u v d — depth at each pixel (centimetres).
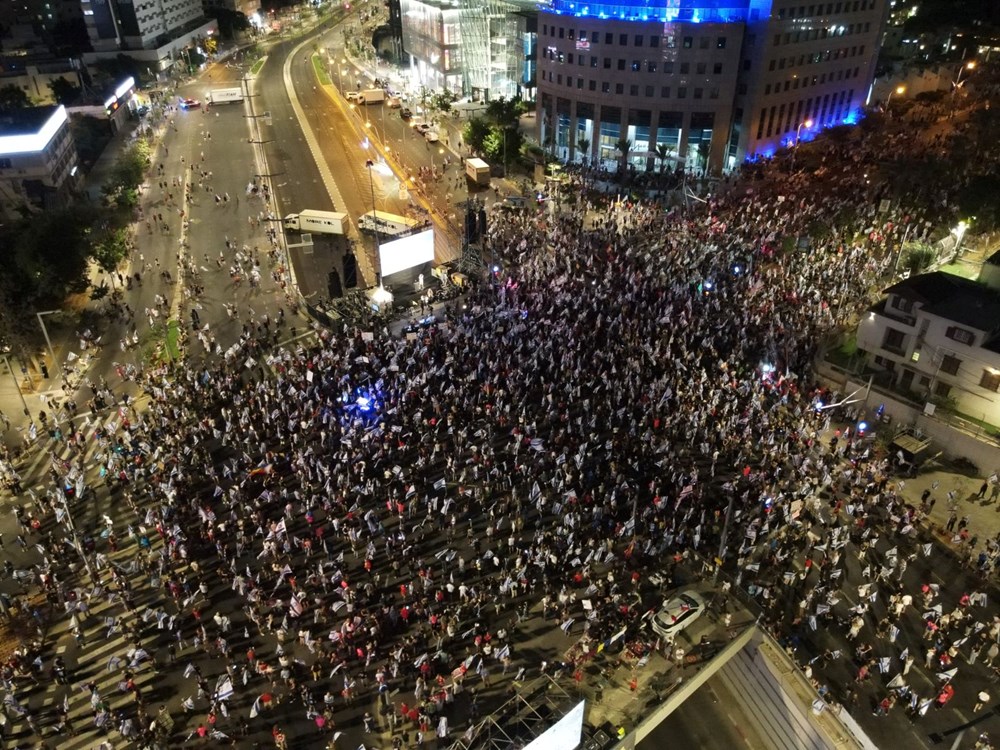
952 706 3772
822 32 11844
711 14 11238
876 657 4019
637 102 11938
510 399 5916
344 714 3694
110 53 19075
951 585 4488
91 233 8338
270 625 4125
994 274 6378
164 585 4431
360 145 13912
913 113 13612
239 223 10231
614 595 4131
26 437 5847
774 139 12212
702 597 4041
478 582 4394
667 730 3950
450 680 3803
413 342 6744
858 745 3444
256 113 16225
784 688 3734
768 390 5944
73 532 4644
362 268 8825
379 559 4584
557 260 8338
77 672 3962
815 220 8962
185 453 5428
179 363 6819
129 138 14125
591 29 11800
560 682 3703
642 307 7125
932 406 5622
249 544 4719
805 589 4400
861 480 5181
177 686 3866
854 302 7244
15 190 10156
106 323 7644
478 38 16712
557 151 13375
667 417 5628
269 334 7275
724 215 9456
